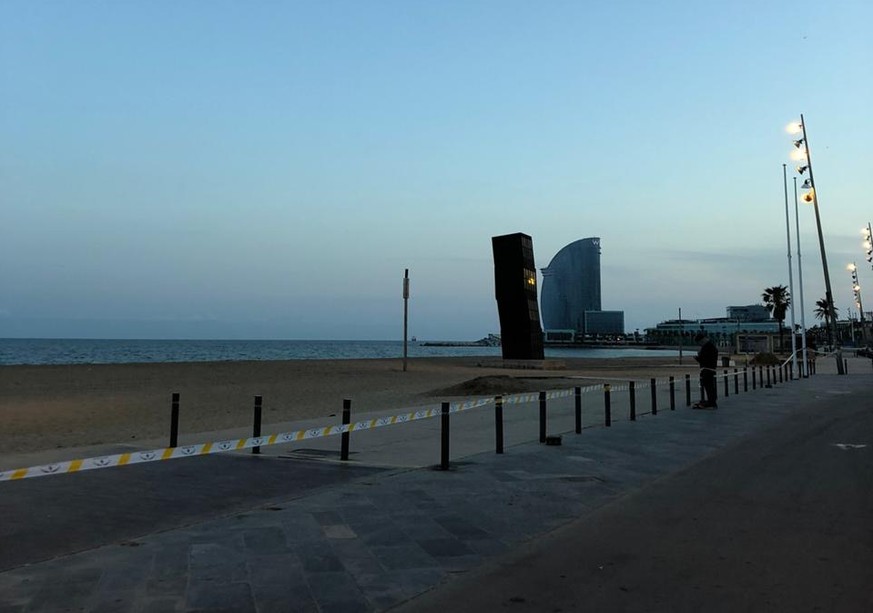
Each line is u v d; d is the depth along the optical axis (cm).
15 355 9400
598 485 907
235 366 5059
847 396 2405
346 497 819
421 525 699
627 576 550
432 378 3819
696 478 964
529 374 4062
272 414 1880
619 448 1216
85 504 774
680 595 505
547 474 976
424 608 482
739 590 515
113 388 2852
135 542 624
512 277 5381
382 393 2681
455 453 1156
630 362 7181
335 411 1947
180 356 9800
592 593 511
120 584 514
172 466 1018
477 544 638
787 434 1413
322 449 1203
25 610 459
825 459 1122
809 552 612
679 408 1942
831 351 9525
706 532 682
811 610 474
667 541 651
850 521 724
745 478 964
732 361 6438
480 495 838
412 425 1562
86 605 471
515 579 543
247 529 673
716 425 1548
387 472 980
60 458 1062
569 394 2220
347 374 4184
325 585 523
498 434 1153
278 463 1052
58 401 2241
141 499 802
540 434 1291
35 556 580
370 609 479
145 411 1939
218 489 859
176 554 590
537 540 655
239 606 477
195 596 493
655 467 1044
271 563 571
